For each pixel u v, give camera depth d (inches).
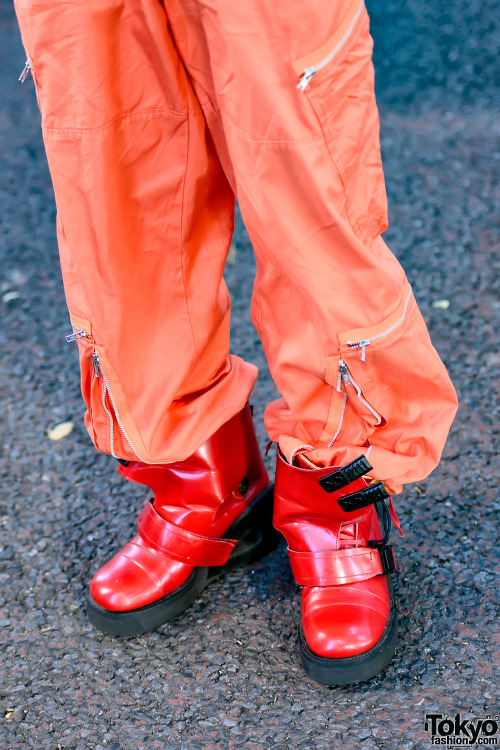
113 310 48.3
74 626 58.8
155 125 45.8
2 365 90.0
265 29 38.4
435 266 97.1
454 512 64.7
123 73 44.0
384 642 51.3
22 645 57.6
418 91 141.9
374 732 48.6
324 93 39.5
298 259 42.4
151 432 51.1
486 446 71.2
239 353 87.3
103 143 44.5
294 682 52.6
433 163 119.7
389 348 44.9
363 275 43.1
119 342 49.1
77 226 46.8
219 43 39.6
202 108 44.9
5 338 94.6
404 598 57.5
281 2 37.6
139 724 50.9
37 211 120.2
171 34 42.8
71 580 62.8
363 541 52.8
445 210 108.2
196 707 51.6
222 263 50.9
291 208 41.5
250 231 43.6
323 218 41.5
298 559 53.5
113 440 53.1
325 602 52.2
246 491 60.1
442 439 48.0
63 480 73.4
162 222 48.0
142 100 45.0
